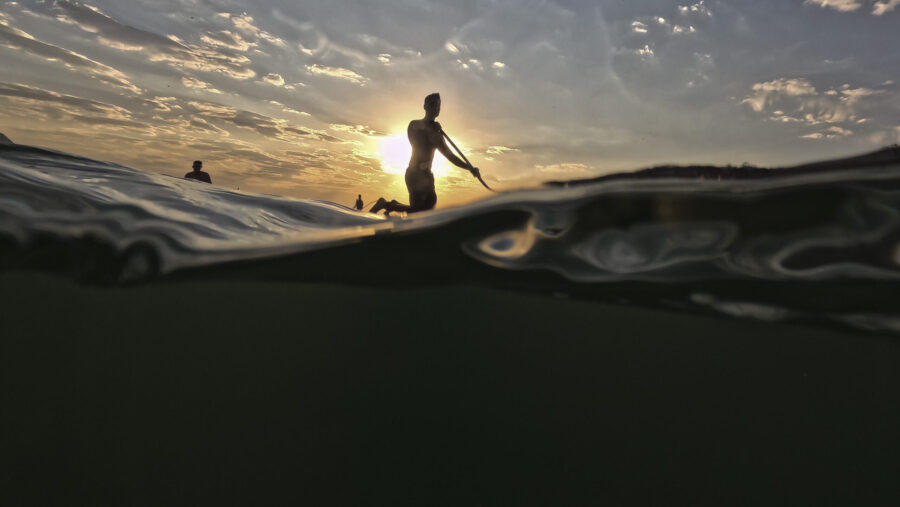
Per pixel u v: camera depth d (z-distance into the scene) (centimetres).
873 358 309
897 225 238
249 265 315
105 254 298
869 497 212
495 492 234
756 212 257
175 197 368
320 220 400
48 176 336
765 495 214
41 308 331
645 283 310
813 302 290
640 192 265
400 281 362
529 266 321
